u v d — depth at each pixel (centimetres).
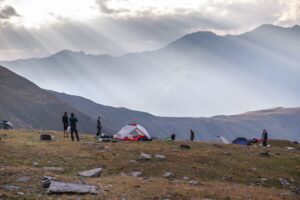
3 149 3444
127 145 4469
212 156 4234
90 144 4253
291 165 4412
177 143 5347
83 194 2266
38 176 2508
